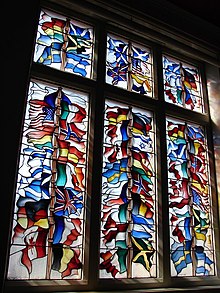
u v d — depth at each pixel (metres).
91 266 1.61
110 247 1.73
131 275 1.74
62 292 1.50
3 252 1.24
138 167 1.97
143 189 1.95
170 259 1.90
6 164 1.35
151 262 1.83
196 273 1.98
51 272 1.53
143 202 1.92
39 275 1.49
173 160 2.14
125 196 1.87
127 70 2.16
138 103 2.10
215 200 2.21
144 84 2.21
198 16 2.35
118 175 1.88
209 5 2.42
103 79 2.00
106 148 1.89
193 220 2.09
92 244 1.64
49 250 1.55
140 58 2.26
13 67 1.50
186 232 2.04
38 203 1.59
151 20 2.10
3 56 1.48
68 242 1.62
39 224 1.56
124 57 2.18
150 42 2.31
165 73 2.34
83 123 1.87
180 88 2.38
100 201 1.74
